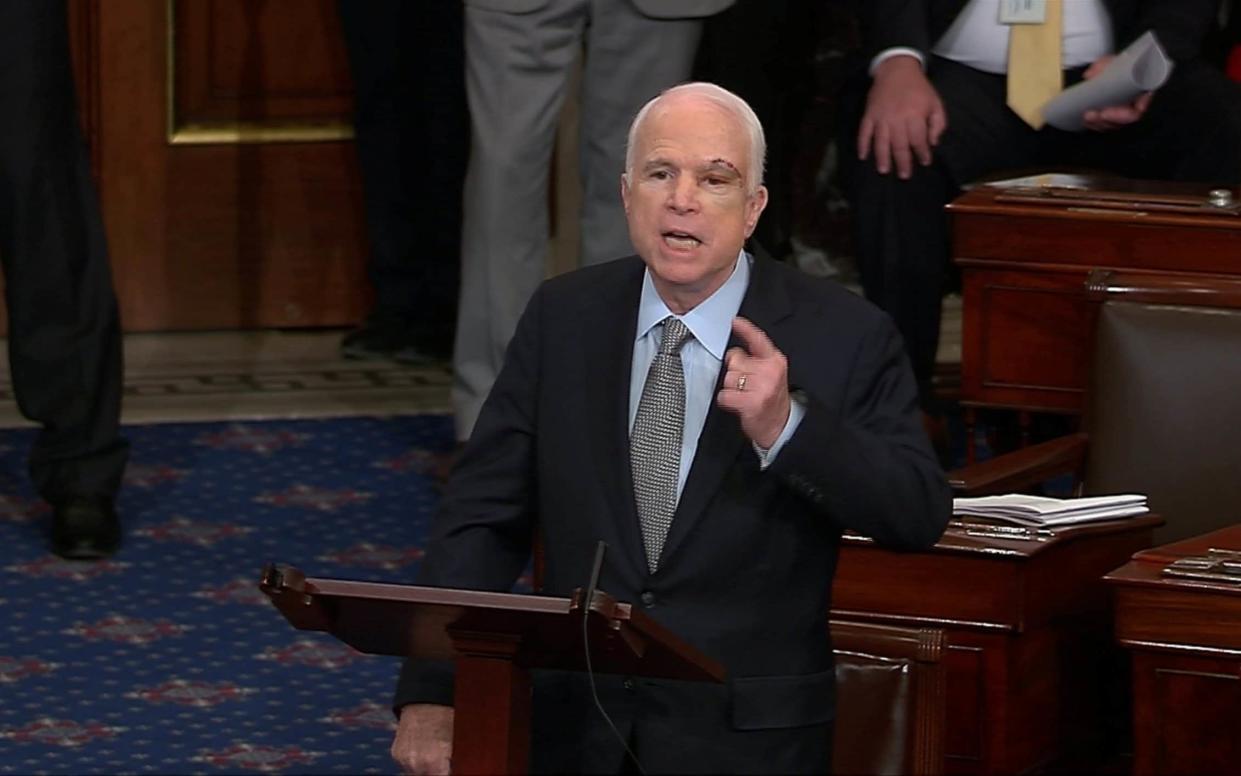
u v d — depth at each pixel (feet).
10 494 74.43
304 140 91.81
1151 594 45.42
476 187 70.33
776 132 85.97
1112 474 55.62
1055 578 49.98
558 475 42.73
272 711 59.36
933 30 74.38
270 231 92.27
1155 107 73.41
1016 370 65.00
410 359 90.43
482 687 36.24
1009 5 73.31
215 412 83.30
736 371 38.78
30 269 68.03
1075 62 74.13
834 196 91.25
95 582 67.31
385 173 89.61
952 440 80.18
